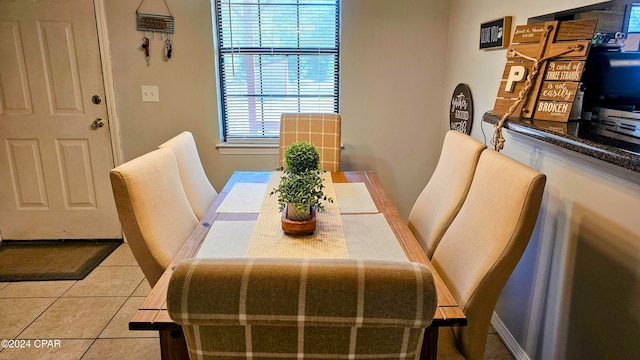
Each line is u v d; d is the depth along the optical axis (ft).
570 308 5.13
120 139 10.28
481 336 4.35
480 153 5.28
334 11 10.19
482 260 4.26
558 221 5.36
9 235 10.66
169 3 9.64
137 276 9.02
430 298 2.45
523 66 5.63
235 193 6.82
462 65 9.03
